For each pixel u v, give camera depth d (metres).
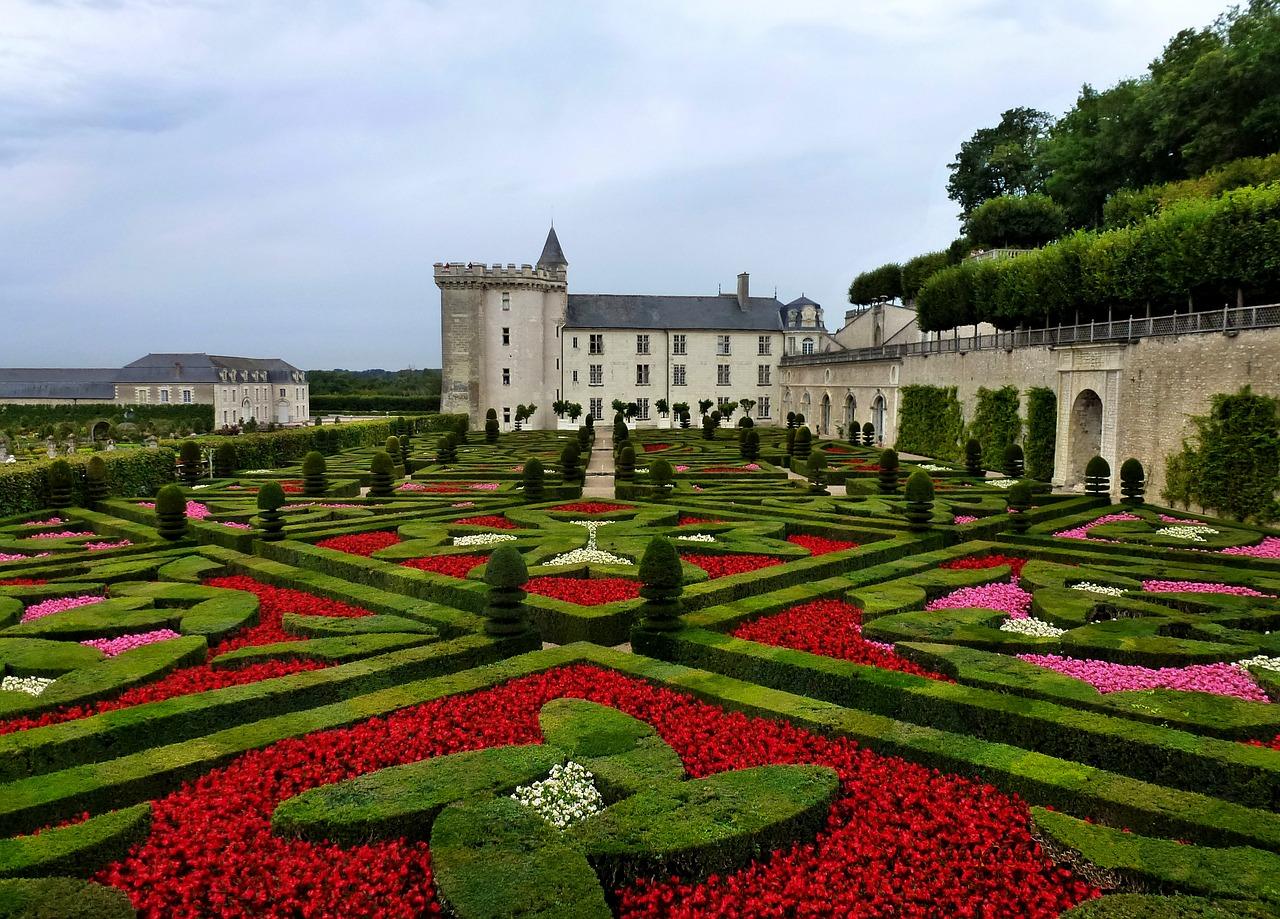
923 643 11.85
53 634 12.42
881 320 72.88
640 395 83.38
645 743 8.68
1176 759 8.11
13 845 6.45
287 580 16.06
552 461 41.66
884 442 58.19
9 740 8.39
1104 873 6.32
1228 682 10.52
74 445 45.72
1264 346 24.88
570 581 15.60
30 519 24.19
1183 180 48.38
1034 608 13.98
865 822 7.34
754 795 7.42
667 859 6.58
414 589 15.49
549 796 7.66
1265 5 47.56
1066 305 38.06
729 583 14.95
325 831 7.02
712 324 84.62
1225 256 28.73
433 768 7.99
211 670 11.27
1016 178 71.88
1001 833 7.14
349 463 41.47
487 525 22.12
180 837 6.97
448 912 6.11
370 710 9.52
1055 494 29.30
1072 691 9.79
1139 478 26.61
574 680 10.70
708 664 11.74
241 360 110.00
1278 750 8.13
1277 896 5.75
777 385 85.56
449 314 78.06
